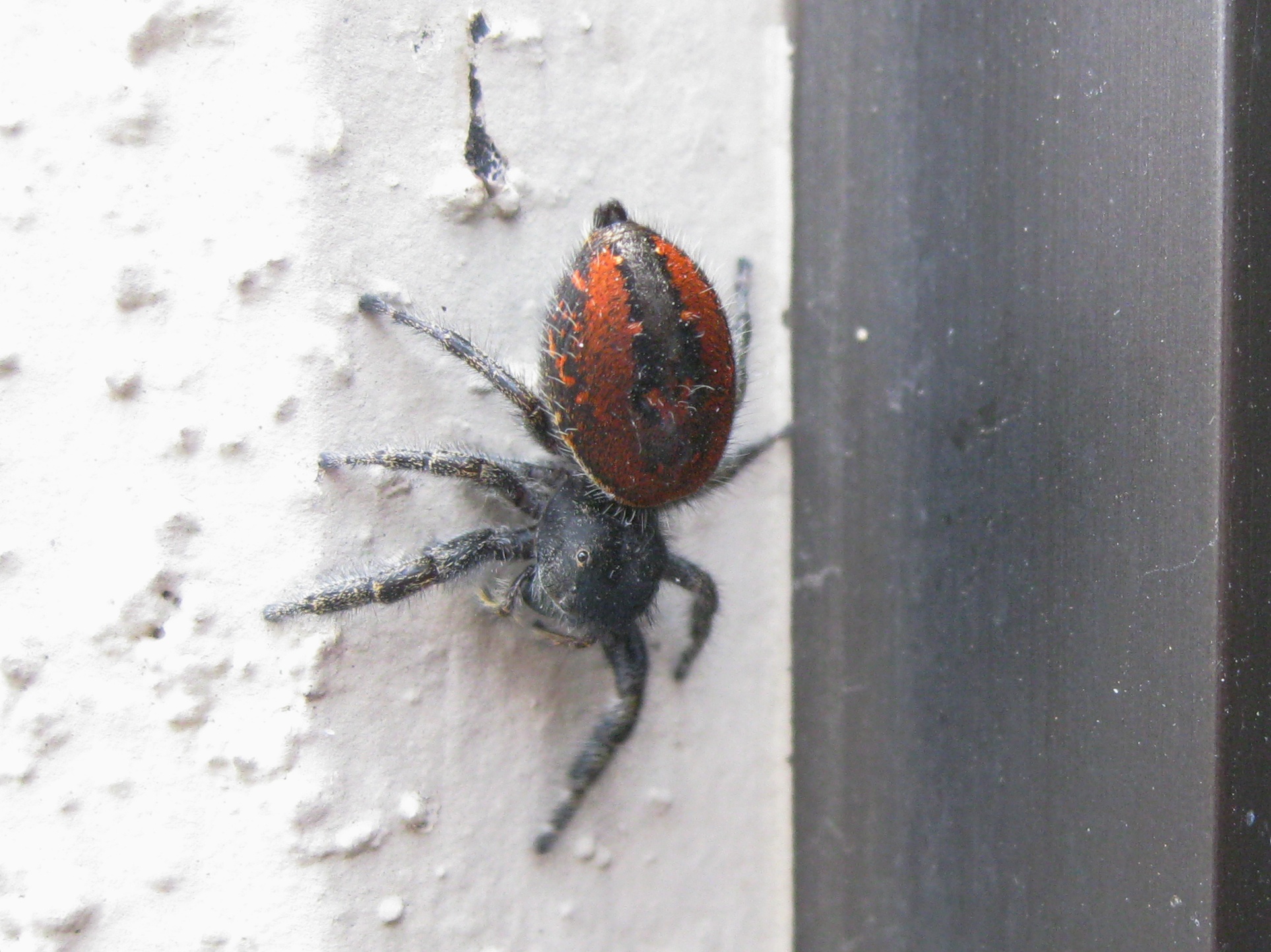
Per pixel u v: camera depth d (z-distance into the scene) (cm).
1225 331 6
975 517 7
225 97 6
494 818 7
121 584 6
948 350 7
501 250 7
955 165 7
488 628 7
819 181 7
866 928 7
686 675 7
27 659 6
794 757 7
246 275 6
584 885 7
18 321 6
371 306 6
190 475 6
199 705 6
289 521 6
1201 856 6
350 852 6
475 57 7
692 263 7
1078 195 6
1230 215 6
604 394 6
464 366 7
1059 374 6
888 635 7
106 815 6
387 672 6
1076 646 6
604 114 7
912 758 7
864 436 7
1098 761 6
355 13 6
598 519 7
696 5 7
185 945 6
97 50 6
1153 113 6
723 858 7
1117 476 6
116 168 6
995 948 6
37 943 6
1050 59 6
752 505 7
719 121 7
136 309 6
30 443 6
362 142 6
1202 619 6
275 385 6
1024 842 6
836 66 7
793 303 7
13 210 6
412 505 7
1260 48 6
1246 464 6
